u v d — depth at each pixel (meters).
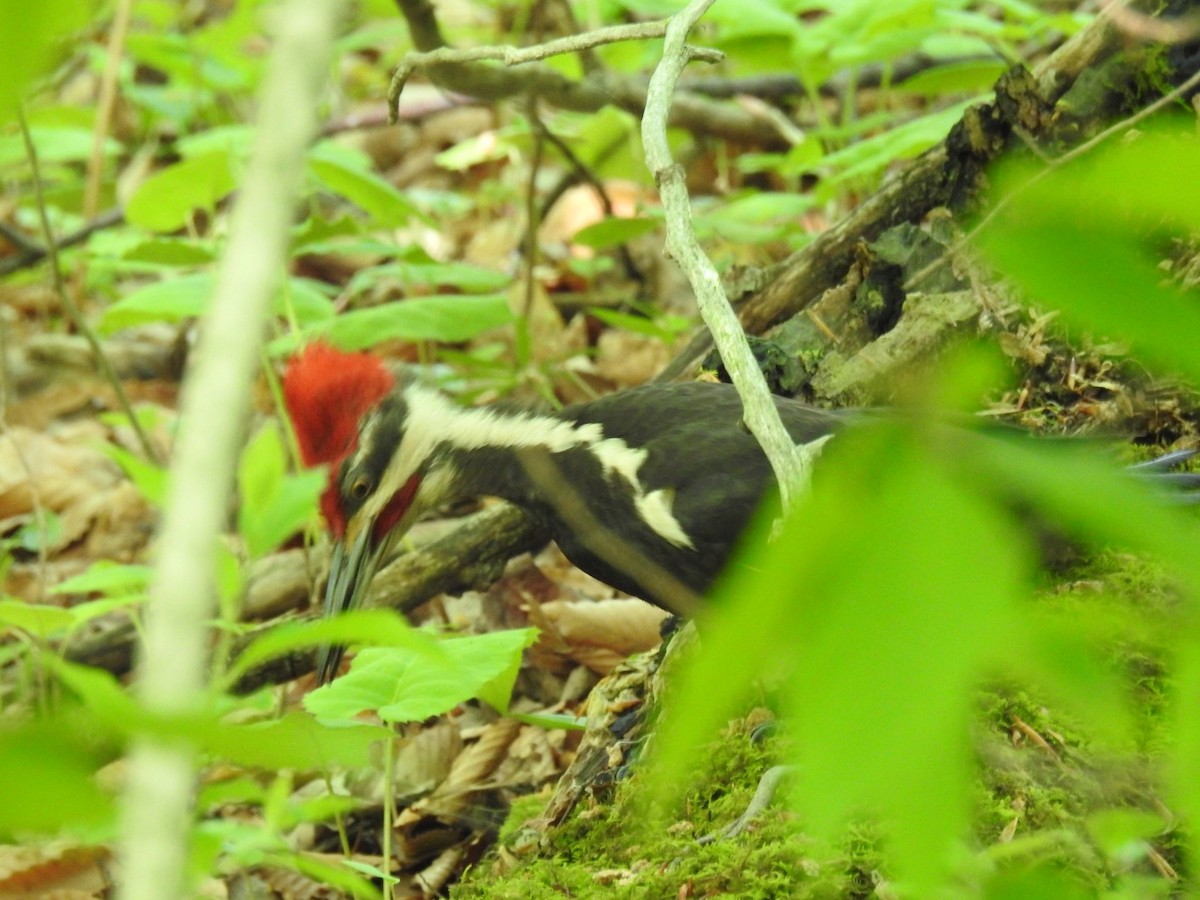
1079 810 4.99
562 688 8.97
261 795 4.04
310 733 3.63
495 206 16.39
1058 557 5.69
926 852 1.11
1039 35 13.31
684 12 5.71
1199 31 7.98
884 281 8.44
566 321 14.09
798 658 1.18
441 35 10.28
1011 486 1.29
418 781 8.26
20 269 12.80
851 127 11.27
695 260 4.83
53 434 13.01
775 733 6.02
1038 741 5.29
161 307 8.87
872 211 8.80
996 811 4.97
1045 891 2.61
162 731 1.45
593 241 10.55
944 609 1.16
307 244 10.05
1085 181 1.26
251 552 3.83
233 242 1.50
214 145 11.00
